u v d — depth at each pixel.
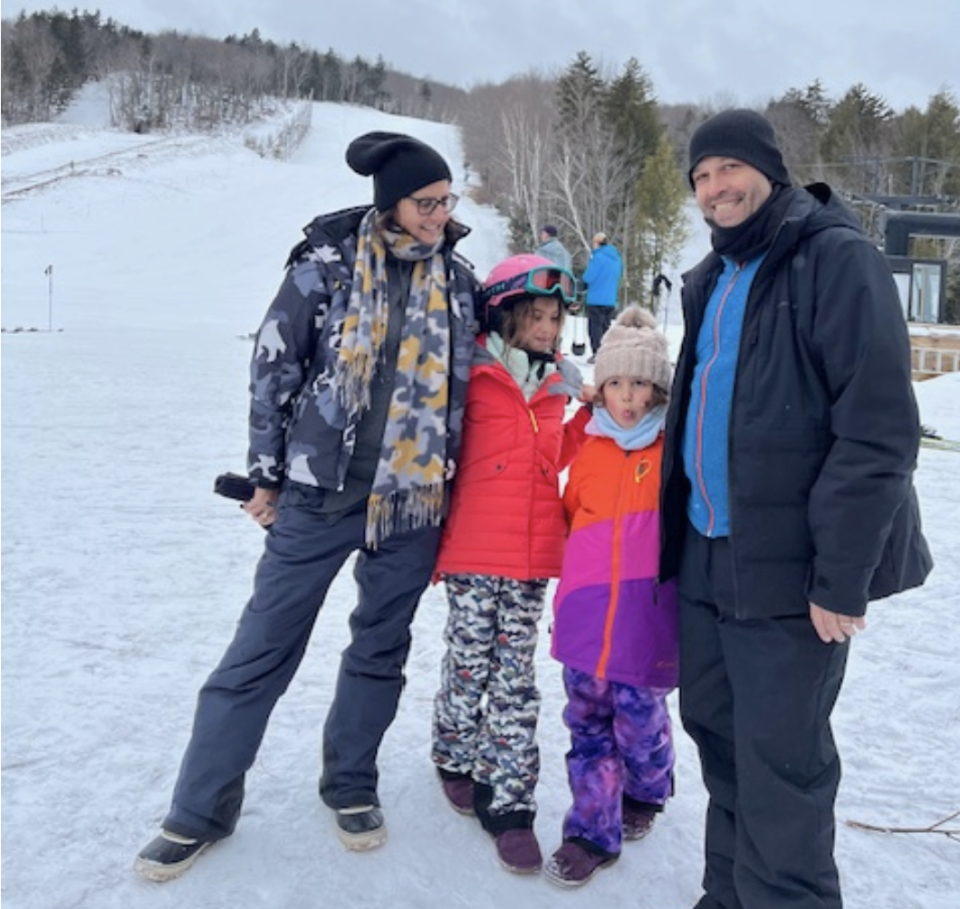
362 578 2.71
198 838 2.46
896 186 44.38
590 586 2.53
